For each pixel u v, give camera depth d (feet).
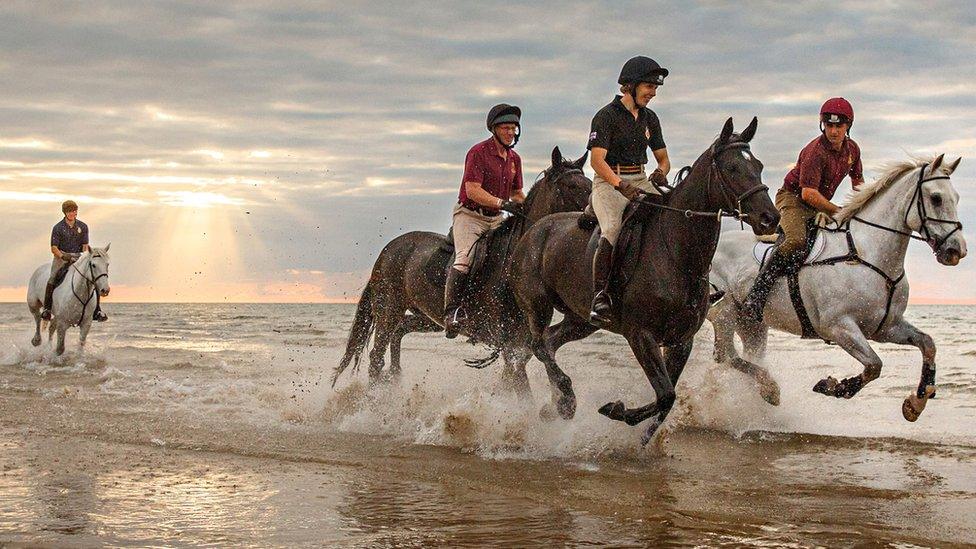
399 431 28.02
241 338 88.74
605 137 23.03
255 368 50.55
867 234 25.76
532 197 27.63
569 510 18.21
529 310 26.08
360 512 18.10
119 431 27.68
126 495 19.35
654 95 23.32
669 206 21.85
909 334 25.45
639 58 23.20
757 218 19.99
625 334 22.49
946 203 24.45
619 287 22.35
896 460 22.89
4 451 24.25
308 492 19.81
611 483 20.53
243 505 18.61
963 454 23.54
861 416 30.25
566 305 25.40
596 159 22.79
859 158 27.43
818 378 40.19
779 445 25.27
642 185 23.56
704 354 34.22
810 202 26.58
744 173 20.26
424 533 16.58
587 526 17.01
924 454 23.63
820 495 19.22
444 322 29.40
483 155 27.99
